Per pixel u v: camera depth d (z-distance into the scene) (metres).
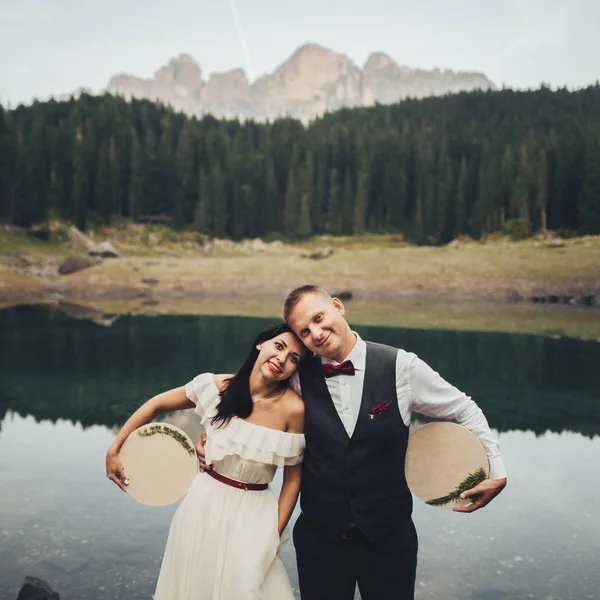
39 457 5.40
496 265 38.38
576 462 5.44
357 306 28.78
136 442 2.34
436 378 2.05
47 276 40.31
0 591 2.93
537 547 3.55
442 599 2.93
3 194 53.88
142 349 13.71
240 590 1.95
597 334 17.23
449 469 2.09
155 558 3.33
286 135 81.50
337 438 2.00
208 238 63.41
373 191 72.69
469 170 69.81
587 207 53.91
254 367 2.14
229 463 2.12
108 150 64.81
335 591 2.08
